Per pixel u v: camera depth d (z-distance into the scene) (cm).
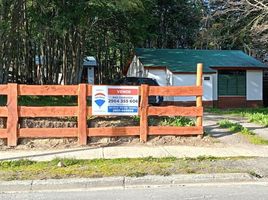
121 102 1262
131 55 4072
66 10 2025
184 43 5003
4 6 1798
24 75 3231
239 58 3594
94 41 3966
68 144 1224
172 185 862
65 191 817
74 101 2158
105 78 4553
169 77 3231
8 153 1120
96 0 1936
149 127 1281
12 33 2014
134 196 769
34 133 1212
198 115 1308
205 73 3241
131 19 2970
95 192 807
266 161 1039
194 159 1050
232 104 3394
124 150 1159
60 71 3819
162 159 1045
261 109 2888
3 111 1197
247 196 763
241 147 1229
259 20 2473
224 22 2855
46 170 926
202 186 852
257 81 3441
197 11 3697
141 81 2483
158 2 4644
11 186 825
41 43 3269
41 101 2000
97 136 1253
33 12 2259
